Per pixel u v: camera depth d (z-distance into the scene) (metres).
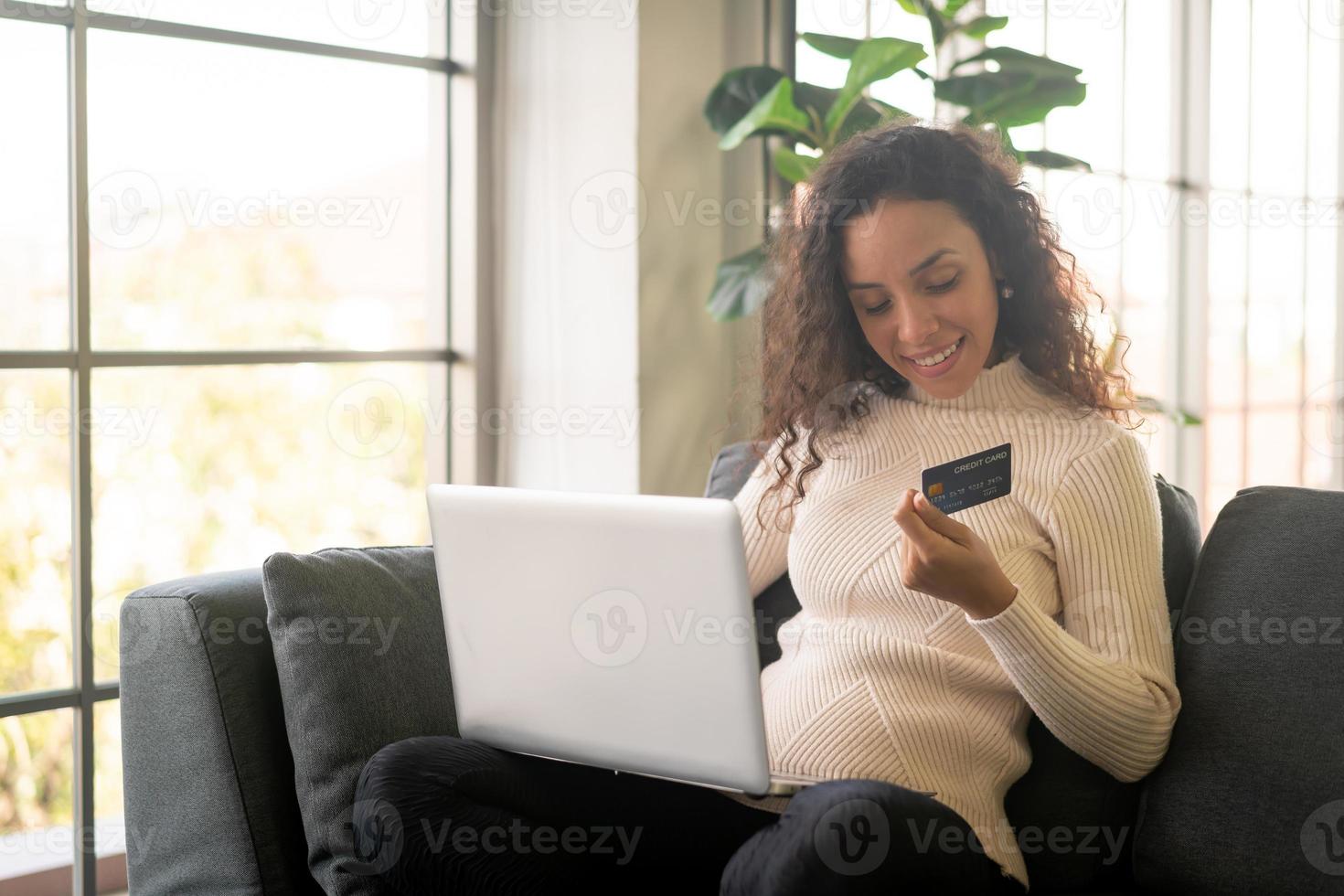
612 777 1.43
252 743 1.54
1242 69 4.02
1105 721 1.34
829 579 1.53
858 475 1.59
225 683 1.54
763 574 1.70
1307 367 4.37
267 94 2.39
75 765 2.21
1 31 2.06
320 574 1.56
